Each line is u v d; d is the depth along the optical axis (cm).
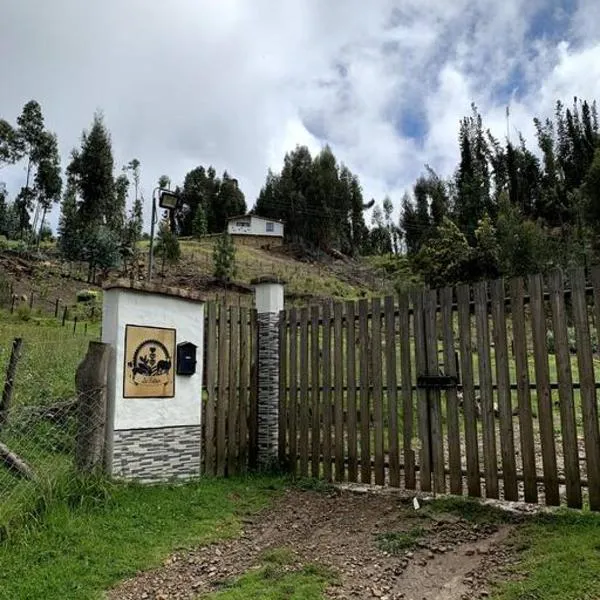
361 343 596
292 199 5522
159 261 3188
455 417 511
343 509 500
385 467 572
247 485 586
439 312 540
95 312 1962
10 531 381
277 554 386
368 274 4231
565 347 444
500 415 478
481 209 3778
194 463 591
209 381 627
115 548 386
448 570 347
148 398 554
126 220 3688
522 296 475
